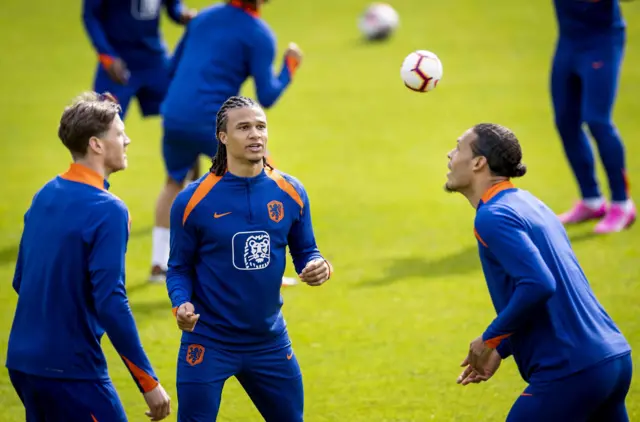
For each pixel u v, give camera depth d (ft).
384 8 232.53
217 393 50.24
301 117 170.50
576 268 47.67
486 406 63.52
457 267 93.35
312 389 66.74
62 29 251.39
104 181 48.85
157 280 90.74
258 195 50.42
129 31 105.29
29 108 178.29
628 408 61.36
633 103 165.78
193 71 86.28
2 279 92.27
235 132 49.44
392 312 81.66
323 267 50.47
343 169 135.54
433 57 64.18
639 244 97.30
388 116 168.76
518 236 45.50
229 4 87.30
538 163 134.21
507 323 45.21
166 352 74.02
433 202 117.80
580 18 97.76
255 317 50.19
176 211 50.29
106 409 47.34
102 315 45.68
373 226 108.17
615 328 47.67
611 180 102.37
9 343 48.03
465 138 48.98
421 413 62.64
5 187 128.57
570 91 101.35
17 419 62.69
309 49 227.20
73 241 46.26
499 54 211.61
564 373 45.47
